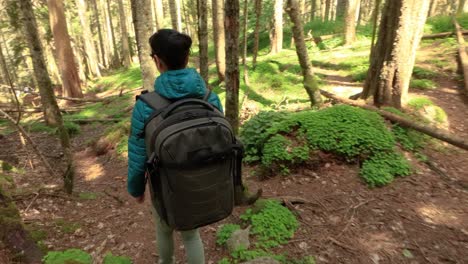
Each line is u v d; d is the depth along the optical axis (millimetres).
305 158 4664
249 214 3693
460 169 4742
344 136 4777
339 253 3188
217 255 3266
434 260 3066
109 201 4938
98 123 11492
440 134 4949
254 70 11875
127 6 40344
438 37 12492
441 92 7766
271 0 18328
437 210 3797
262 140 5238
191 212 1973
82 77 23672
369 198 4047
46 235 3787
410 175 4488
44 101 10656
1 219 2961
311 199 4090
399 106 6320
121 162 6973
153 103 1961
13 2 10078
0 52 5277
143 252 3514
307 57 6922
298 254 3178
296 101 8680
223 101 9555
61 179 5965
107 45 37500
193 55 22719
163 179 1934
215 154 1925
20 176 5996
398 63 6074
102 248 3584
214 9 11500
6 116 4840
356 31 17547
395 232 3451
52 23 15359
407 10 5770
